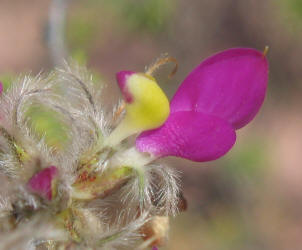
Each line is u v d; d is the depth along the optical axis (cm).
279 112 17
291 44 17
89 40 13
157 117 5
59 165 5
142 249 5
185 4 15
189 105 5
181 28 15
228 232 15
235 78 5
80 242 5
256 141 15
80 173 5
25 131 5
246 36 17
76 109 6
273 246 15
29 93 5
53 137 6
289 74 17
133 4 12
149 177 5
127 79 5
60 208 5
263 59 5
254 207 15
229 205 15
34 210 5
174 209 6
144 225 5
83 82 6
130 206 5
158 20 12
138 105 5
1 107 5
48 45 8
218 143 5
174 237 14
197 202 15
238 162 15
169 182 6
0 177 5
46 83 6
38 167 5
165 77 13
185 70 15
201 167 15
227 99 5
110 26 14
